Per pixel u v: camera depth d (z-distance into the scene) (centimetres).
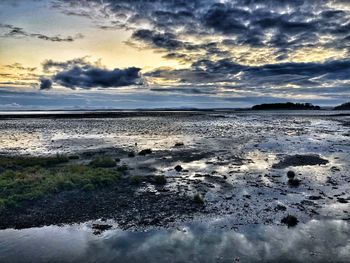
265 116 14925
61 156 3122
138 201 1739
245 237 1286
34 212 1574
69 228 1397
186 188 1997
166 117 14012
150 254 1153
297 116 14612
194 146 4003
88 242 1260
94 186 1995
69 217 1515
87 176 2153
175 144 4100
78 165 2591
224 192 1908
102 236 1314
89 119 12244
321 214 1534
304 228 1370
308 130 6425
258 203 1698
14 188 1889
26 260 1123
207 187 2022
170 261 1100
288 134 5572
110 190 1950
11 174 2216
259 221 1452
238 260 1101
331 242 1233
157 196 1830
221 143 4306
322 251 1160
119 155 3331
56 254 1165
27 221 1470
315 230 1348
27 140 4891
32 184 1953
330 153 3378
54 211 1588
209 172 2470
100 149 3800
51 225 1429
